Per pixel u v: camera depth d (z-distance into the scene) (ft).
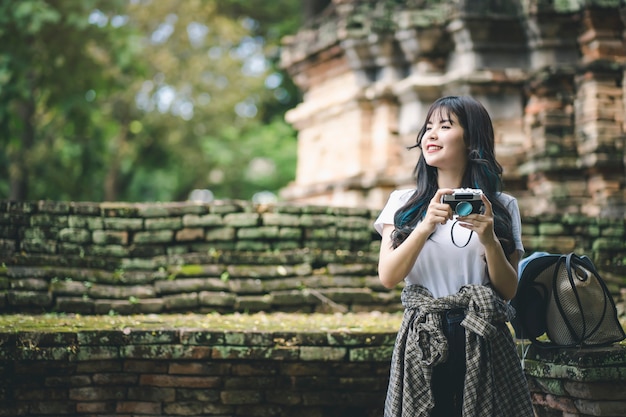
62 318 20.39
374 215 25.05
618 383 14.15
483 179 12.42
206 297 22.70
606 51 29.91
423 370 11.55
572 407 14.84
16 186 52.42
